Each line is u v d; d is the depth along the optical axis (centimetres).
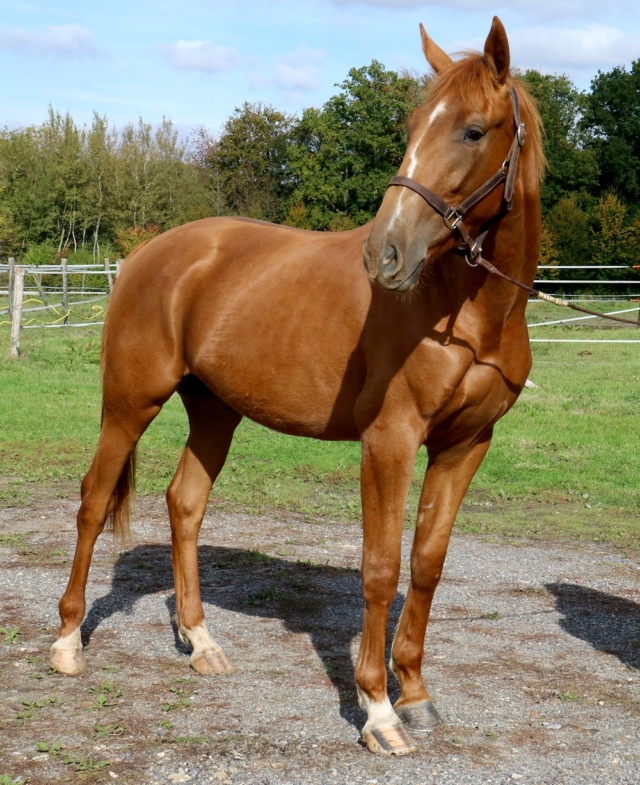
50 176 5006
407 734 304
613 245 3653
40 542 568
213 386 372
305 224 4391
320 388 331
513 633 426
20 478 740
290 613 447
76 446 867
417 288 293
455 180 264
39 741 303
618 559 559
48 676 362
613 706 343
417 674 330
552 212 3856
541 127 297
